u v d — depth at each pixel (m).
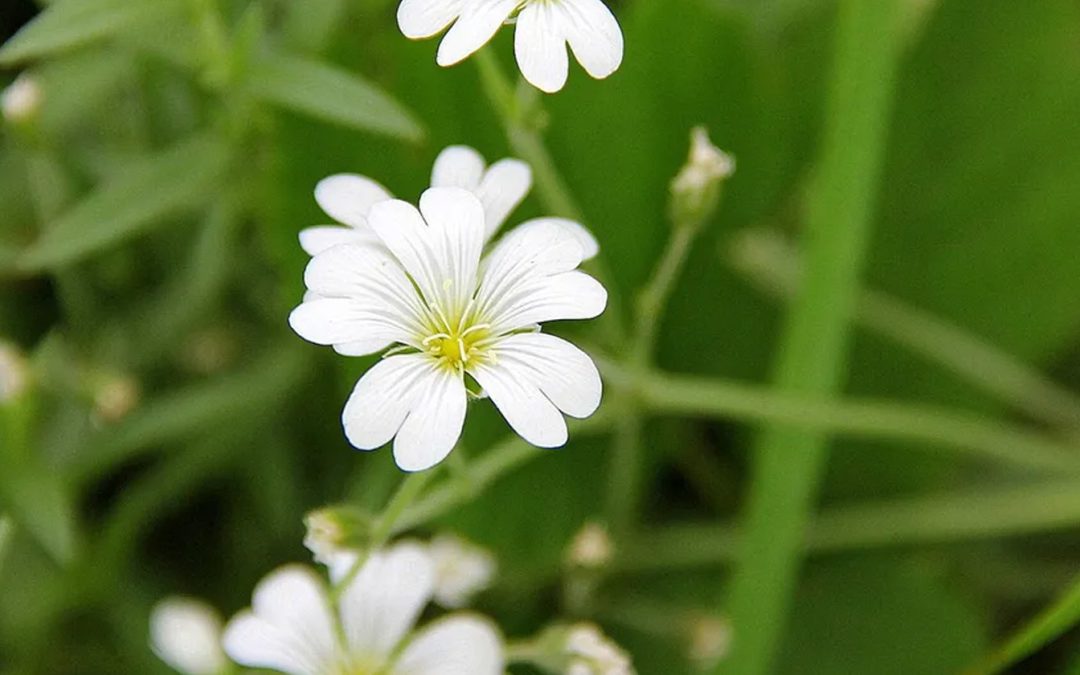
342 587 0.20
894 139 0.26
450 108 0.23
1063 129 0.25
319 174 0.23
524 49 0.20
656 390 0.23
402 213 0.20
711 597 0.25
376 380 0.19
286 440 0.25
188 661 0.20
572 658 0.21
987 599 0.26
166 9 0.22
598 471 0.25
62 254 0.22
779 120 0.25
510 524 0.24
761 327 0.25
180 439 0.25
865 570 0.25
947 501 0.25
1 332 0.25
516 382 0.19
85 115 0.24
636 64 0.24
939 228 0.26
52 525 0.22
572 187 0.24
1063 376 0.26
